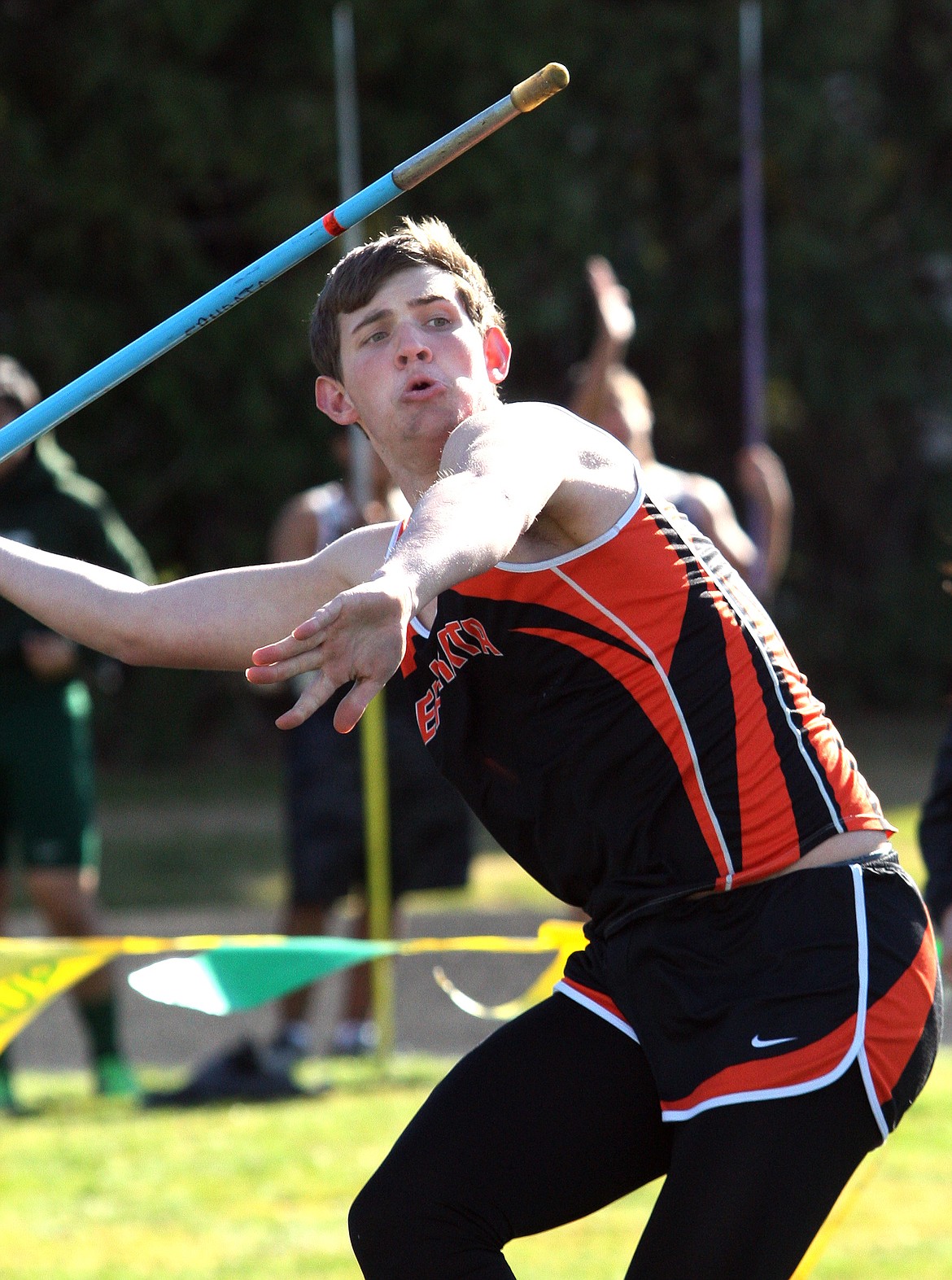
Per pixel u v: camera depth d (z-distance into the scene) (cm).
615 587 810
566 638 813
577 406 2081
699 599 827
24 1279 1383
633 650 813
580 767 831
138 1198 1608
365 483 2084
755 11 3145
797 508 6781
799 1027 794
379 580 649
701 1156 789
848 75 6303
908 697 6644
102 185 5284
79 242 5406
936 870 1204
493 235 5594
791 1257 782
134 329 5512
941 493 6719
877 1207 1545
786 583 6700
